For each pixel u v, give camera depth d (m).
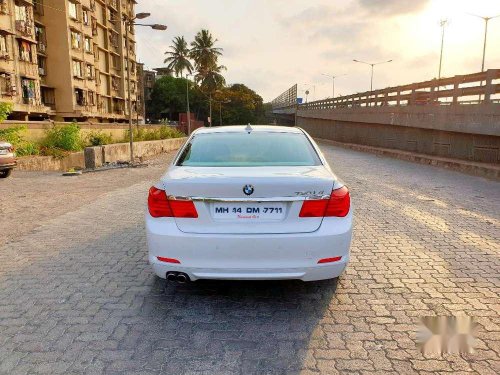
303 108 54.50
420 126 18.36
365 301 3.46
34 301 3.51
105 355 2.69
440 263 4.38
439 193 8.90
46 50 38.75
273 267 3.04
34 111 32.94
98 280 3.97
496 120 12.97
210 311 3.31
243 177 3.04
